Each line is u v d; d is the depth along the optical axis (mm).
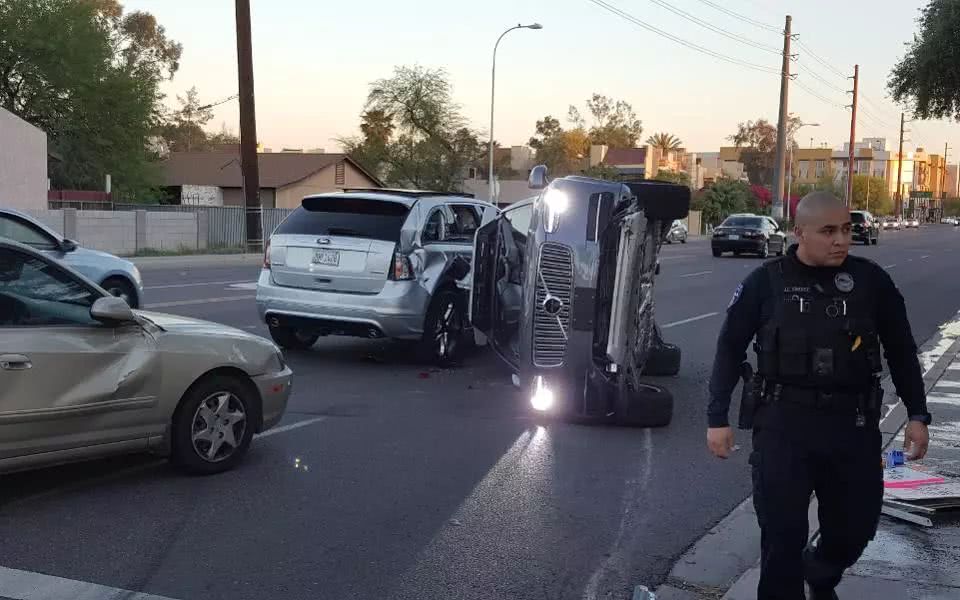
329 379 10008
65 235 28906
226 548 5125
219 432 6426
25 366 5332
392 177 60219
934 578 4898
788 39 52688
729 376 3959
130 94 41812
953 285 25109
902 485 6328
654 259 8977
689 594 4762
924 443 3906
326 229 10562
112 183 42219
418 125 61062
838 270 3793
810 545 5086
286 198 51531
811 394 3746
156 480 6250
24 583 4559
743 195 76000
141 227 31609
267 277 10781
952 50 22734
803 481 3762
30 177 32156
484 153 61531
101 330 5750
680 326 15617
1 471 5316
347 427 7945
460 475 6680
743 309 3900
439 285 10695
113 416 5758
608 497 6316
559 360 8062
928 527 5707
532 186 9758
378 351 11914
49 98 40531
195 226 33812
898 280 26562
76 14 40969
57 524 5387
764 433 3842
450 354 10969
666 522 5852
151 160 48062
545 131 115250
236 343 6469
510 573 4949
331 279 10422
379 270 10273
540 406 8445
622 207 8016
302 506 5867
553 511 5980
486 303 9453
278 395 6777
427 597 4605
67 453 5578
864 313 3750
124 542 5152
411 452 7234
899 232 90188
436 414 8555
